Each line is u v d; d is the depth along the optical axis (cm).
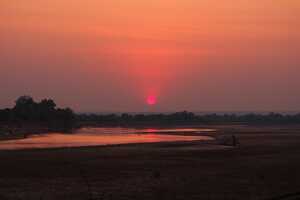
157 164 6016
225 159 6731
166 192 3919
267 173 5134
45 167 5606
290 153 7800
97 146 9219
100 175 4956
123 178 4738
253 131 17812
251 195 3769
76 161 6309
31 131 17088
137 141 11250
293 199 3481
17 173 5066
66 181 4525
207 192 3928
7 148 8675
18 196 3744
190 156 7156
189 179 4653
